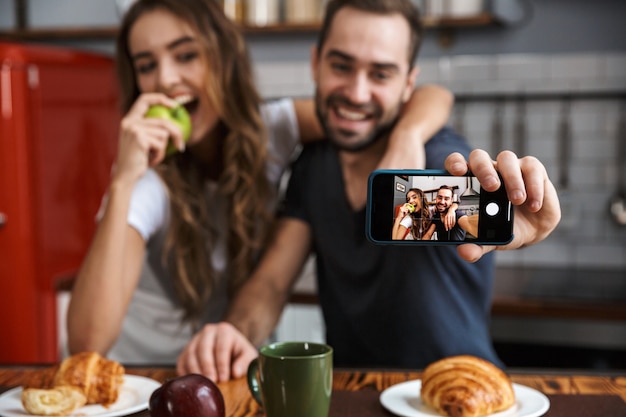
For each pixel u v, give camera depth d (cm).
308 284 267
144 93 182
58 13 335
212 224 185
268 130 194
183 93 178
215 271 184
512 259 314
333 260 167
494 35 307
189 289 178
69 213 284
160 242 182
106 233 157
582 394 114
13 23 338
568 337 237
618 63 297
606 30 298
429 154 157
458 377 108
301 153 183
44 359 274
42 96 269
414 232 92
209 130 184
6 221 265
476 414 103
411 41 162
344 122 161
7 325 268
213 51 177
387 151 150
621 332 231
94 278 155
